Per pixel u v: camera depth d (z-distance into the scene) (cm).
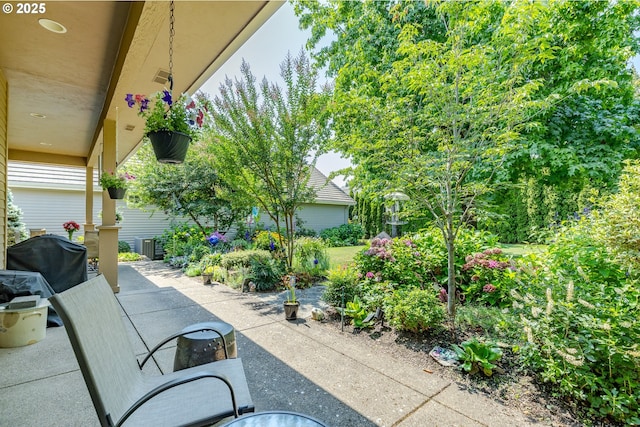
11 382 224
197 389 153
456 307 340
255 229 1022
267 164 564
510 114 312
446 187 346
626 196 249
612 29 465
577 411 193
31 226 977
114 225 500
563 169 509
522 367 230
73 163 848
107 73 362
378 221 1545
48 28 275
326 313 388
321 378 232
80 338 119
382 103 449
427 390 217
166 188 883
